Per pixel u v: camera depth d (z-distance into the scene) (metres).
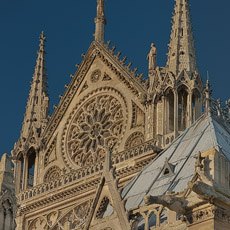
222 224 49.41
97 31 120.25
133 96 112.06
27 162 118.62
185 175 57.12
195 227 49.78
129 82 113.06
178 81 106.75
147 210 53.94
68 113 118.81
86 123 116.19
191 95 105.50
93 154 113.06
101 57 118.06
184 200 50.53
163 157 62.12
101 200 56.53
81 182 108.31
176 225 51.47
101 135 113.50
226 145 58.78
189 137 62.16
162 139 103.81
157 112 107.12
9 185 67.25
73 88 119.56
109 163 57.44
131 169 102.81
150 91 109.00
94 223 56.34
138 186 60.41
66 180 110.38
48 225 110.06
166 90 107.38
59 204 110.06
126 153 104.31
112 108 114.25
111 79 115.81
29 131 120.38
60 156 116.62
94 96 117.06
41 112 122.06
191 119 104.06
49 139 118.94
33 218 112.38
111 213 57.44
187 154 59.66
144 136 108.06
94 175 107.12
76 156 114.94
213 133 59.56
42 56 127.38
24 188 116.44
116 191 55.72
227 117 64.19
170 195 50.44
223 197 49.59
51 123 119.75
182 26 112.44
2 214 65.94
